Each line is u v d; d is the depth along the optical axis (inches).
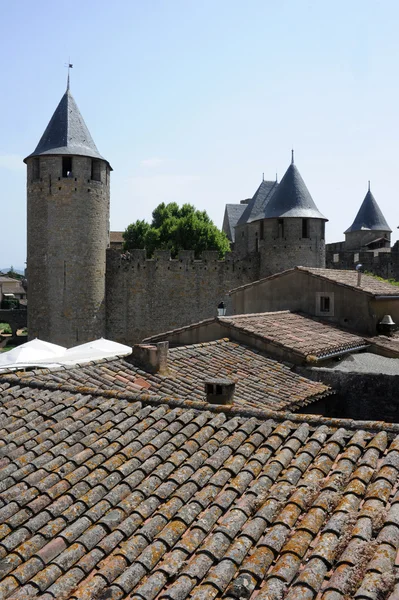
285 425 312.0
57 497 275.1
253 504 246.5
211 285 2096.5
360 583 189.2
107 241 1998.0
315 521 226.7
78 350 915.4
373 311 906.1
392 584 185.6
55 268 1792.6
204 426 326.3
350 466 263.4
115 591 205.6
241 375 594.9
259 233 2135.8
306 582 192.1
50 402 385.7
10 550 241.0
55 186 1780.3
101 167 1852.9
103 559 229.3
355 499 236.8
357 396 583.8
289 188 2068.2
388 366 730.8
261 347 688.4
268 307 1002.1
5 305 3791.8
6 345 2689.5
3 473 304.0
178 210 2832.2
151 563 219.6
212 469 280.4
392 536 208.2
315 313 950.4
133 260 2027.6
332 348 724.0
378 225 3228.3
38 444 331.3
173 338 764.0
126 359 566.9
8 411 381.7
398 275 2266.2
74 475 289.1
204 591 195.6
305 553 212.1
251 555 214.4
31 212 1820.9
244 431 313.1
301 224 2037.4
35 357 838.5
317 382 605.6
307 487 250.4
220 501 251.1
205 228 2544.3
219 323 725.3
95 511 257.9
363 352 823.1
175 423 330.6
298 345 685.9
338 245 3112.7
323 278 938.7
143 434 323.3
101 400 380.8
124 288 2025.1
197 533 232.4
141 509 255.0
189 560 219.5
